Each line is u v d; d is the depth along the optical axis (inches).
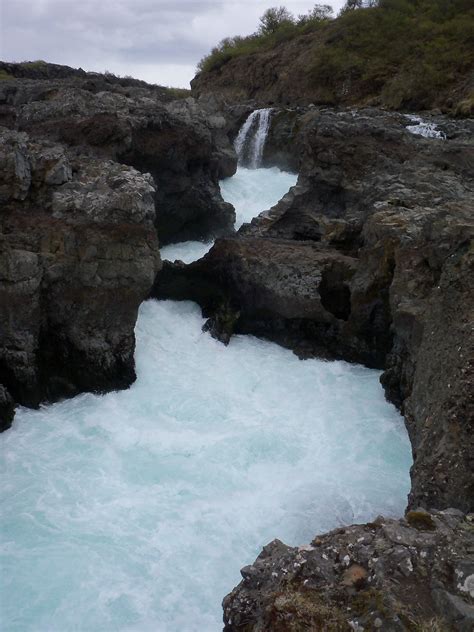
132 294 709.9
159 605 425.7
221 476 565.0
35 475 556.4
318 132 1026.1
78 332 700.7
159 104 1111.6
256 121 1665.8
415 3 2369.6
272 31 3009.4
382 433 644.1
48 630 402.0
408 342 654.5
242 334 870.4
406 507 500.4
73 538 480.7
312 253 855.1
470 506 412.2
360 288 758.5
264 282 827.4
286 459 597.3
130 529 493.4
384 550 339.0
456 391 463.5
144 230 711.7
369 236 787.4
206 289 893.8
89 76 1918.1
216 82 2731.3
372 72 2078.0
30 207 711.1
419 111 1843.0
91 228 687.7
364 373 774.5
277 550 379.9
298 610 313.3
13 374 661.9
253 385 738.8
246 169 1513.3
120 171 772.0
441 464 443.2
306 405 698.2
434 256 636.7
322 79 2199.8
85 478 554.6
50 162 728.3
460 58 1897.1
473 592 307.9
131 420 656.4
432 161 964.0
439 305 567.2
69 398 699.4
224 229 1171.3
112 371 714.2
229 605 347.3
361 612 308.8
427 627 292.2
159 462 581.6
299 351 813.9
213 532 494.9
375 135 1017.5
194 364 781.3
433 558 331.6
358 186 987.9
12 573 444.5
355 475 573.9
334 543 354.9
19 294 647.8
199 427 646.5
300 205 1050.1
